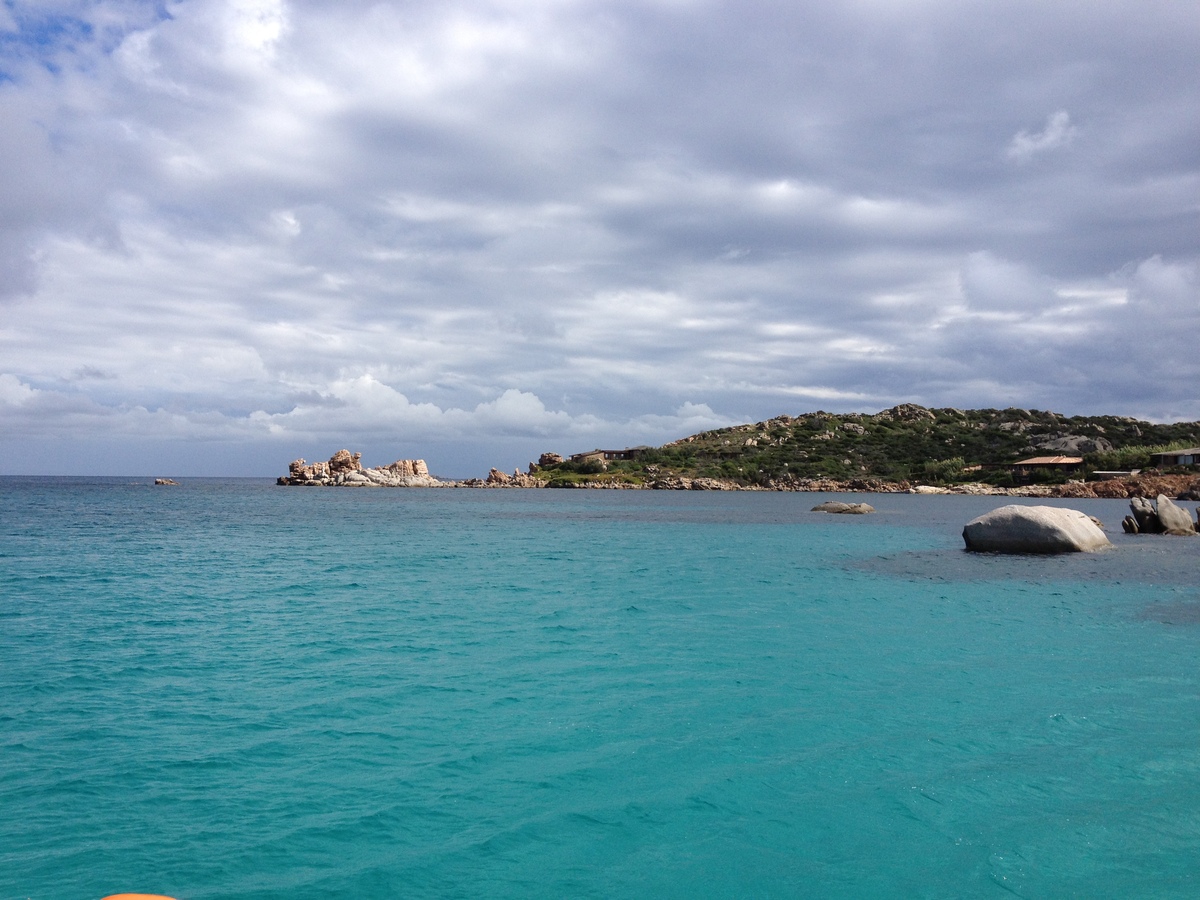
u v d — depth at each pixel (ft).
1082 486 382.01
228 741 33.91
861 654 50.42
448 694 41.06
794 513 260.83
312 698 40.37
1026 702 39.63
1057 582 85.05
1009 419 650.84
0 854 23.50
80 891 21.44
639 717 37.17
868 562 106.63
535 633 57.26
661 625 60.49
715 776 30.07
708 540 148.56
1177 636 56.18
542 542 143.95
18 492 426.51
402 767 30.91
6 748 32.86
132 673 45.52
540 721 36.63
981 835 25.32
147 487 581.12
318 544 136.56
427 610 67.46
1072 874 22.88
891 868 23.22
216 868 22.89
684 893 21.72
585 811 26.99
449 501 374.43
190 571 96.02
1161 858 23.84
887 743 33.73
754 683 43.21
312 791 28.55
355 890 21.74
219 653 50.65
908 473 558.15
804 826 25.94
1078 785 29.32
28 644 53.47
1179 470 386.73
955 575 91.56
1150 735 34.78
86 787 28.78
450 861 23.47
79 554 116.26
